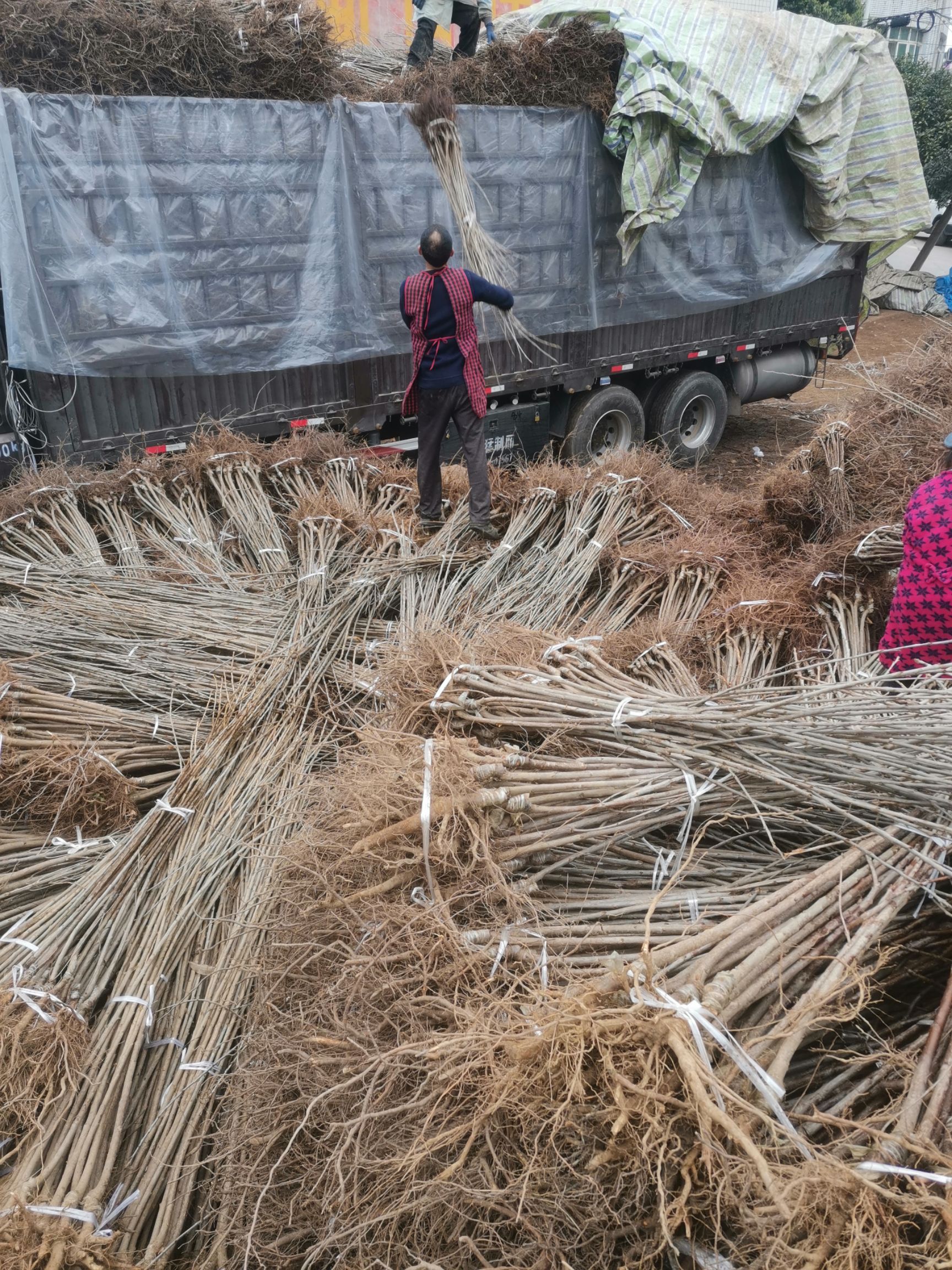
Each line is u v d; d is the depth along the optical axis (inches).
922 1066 70.4
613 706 102.3
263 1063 86.6
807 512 217.2
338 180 259.9
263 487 243.1
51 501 219.9
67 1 219.3
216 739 137.5
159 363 242.4
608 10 314.0
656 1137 60.6
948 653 128.3
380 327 281.9
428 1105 69.9
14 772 126.2
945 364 221.6
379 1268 71.6
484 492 208.4
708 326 376.5
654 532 217.5
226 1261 82.2
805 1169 58.2
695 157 316.5
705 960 74.4
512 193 298.0
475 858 83.2
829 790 92.1
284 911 95.7
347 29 404.2
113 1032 99.7
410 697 109.4
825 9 1023.6
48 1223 77.4
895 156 380.8
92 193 221.5
